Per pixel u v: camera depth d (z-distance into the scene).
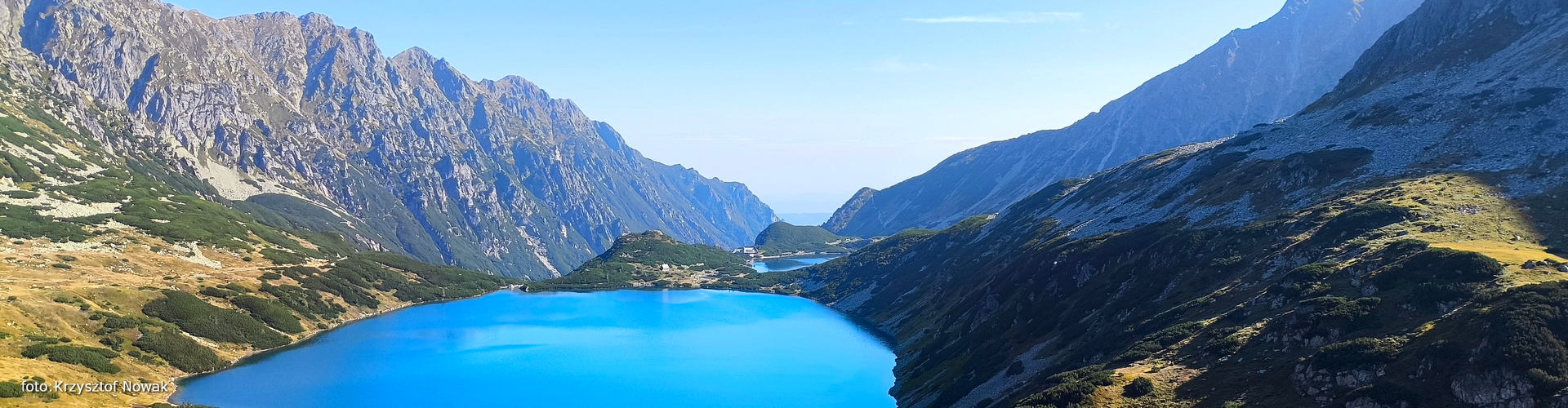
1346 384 83.81
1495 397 73.69
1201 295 131.88
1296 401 85.06
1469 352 78.88
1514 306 80.62
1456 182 143.88
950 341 195.12
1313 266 115.25
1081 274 173.50
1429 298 92.94
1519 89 182.38
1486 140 164.62
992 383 139.88
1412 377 80.56
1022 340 158.00
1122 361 112.62
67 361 168.25
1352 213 134.25
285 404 173.00
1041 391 110.88
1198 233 158.00
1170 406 93.06
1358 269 109.31
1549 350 74.38
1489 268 94.94
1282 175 179.12
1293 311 103.00
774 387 187.25
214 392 181.12
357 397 180.12
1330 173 171.38
